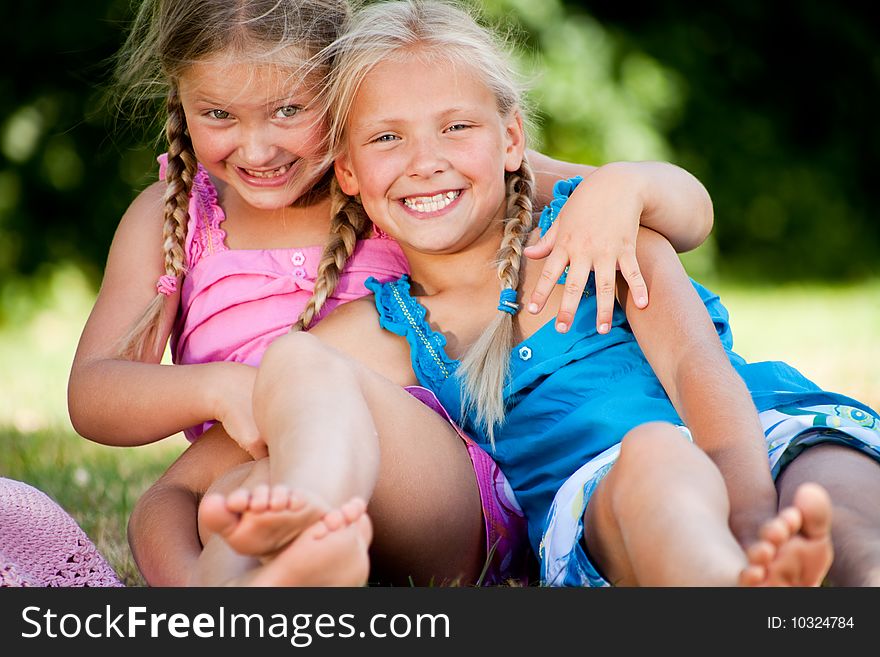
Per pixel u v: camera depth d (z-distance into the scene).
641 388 2.71
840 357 7.09
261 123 2.97
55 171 11.15
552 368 2.74
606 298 2.61
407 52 2.86
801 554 1.69
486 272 2.94
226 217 3.25
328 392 2.16
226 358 3.09
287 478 1.95
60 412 5.84
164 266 3.15
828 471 2.26
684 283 2.68
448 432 2.56
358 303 2.99
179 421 2.71
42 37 10.76
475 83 2.86
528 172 3.05
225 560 2.15
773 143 12.98
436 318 2.92
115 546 3.16
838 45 13.02
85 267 11.34
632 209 2.67
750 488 2.19
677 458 2.00
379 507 2.38
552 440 2.70
